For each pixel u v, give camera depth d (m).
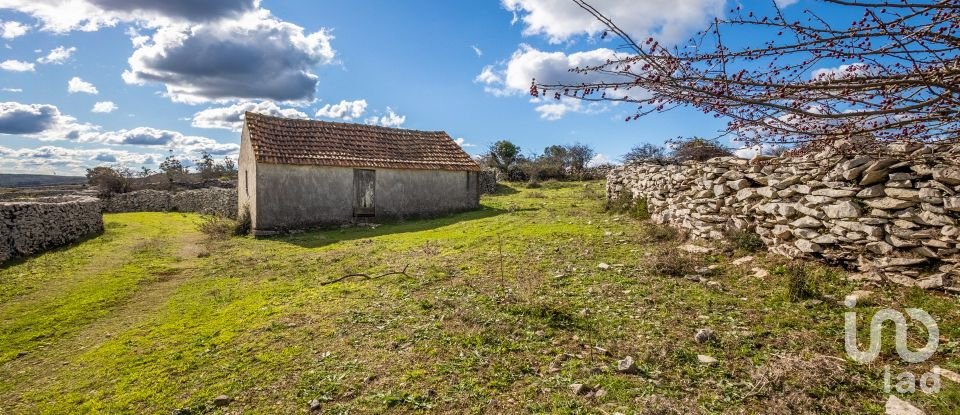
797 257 7.01
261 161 15.84
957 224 5.30
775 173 7.60
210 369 5.11
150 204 28.44
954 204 5.29
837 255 6.47
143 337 6.37
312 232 16.47
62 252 13.30
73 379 5.23
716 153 11.70
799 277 5.98
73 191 28.30
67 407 4.55
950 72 2.15
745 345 4.75
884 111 2.24
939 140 2.64
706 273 7.12
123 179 30.73
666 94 2.51
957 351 4.29
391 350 5.17
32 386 5.19
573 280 7.26
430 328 5.69
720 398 3.85
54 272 10.75
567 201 19.83
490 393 4.17
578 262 8.29
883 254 5.96
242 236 16.19
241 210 19.38
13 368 5.75
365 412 4.01
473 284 7.45
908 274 5.66
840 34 2.28
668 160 13.36
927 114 2.33
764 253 7.57
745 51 2.44
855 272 6.25
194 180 35.78
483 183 27.05
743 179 8.29
